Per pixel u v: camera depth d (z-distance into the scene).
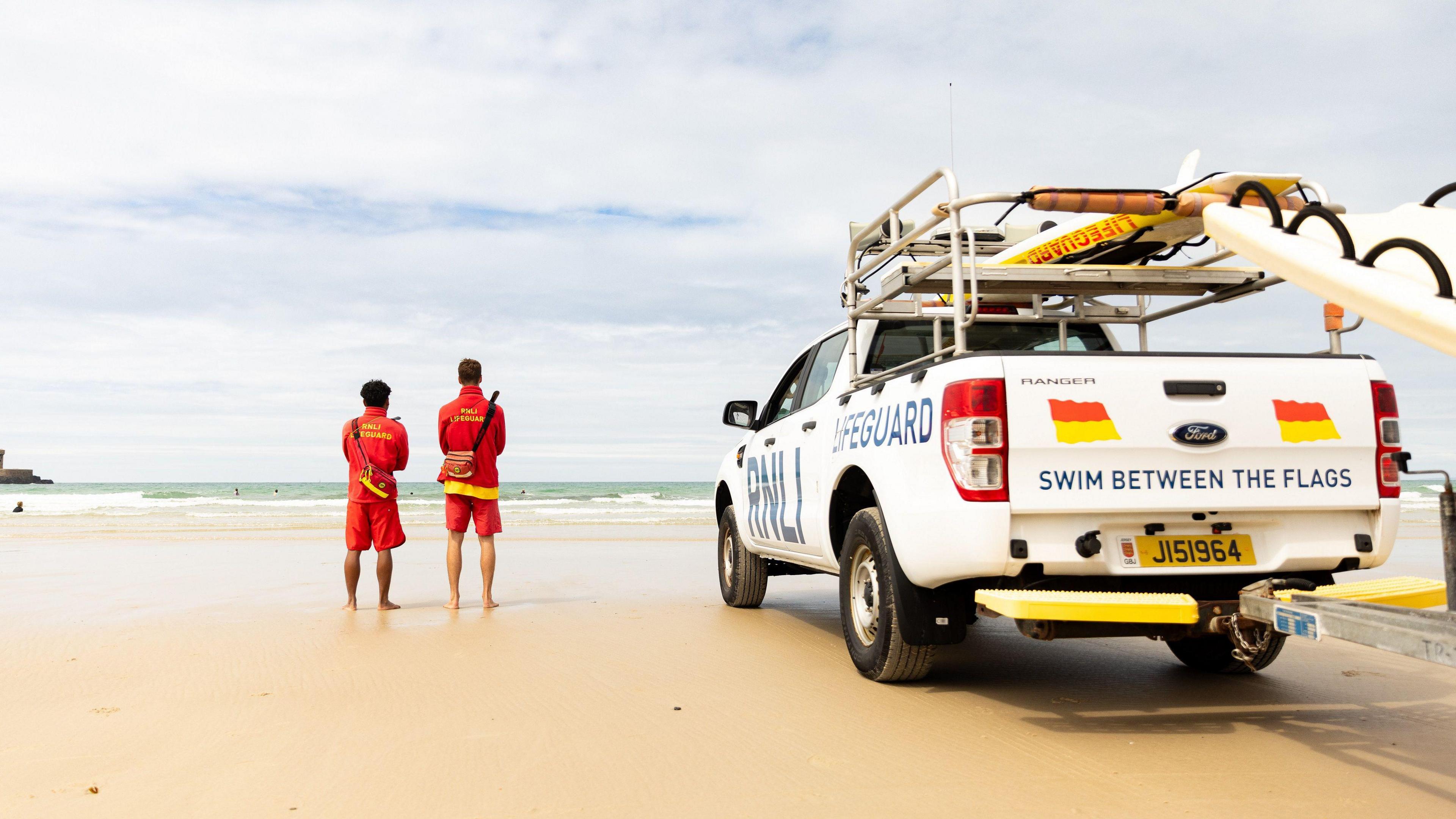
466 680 4.52
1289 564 3.58
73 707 3.97
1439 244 2.61
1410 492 37.00
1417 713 3.87
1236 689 4.35
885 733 3.57
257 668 4.81
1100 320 5.02
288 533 17.06
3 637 5.73
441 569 10.23
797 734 3.56
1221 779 2.98
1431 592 3.25
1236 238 3.05
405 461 7.04
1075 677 4.62
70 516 25.58
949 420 3.54
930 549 3.68
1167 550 3.54
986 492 3.41
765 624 6.32
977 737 3.51
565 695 4.23
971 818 2.66
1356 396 3.65
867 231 4.81
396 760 3.24
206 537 15.90
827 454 5.02
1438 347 2.28
